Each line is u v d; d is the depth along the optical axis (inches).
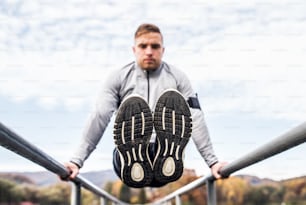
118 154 48.3
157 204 158.2
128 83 51.0
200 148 49.2
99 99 49.6
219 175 47.0
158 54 50.4
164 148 44.4
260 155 31.9
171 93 44.6
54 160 37.5
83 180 56.0
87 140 47.6
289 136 25.5
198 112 50.1
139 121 43.9
